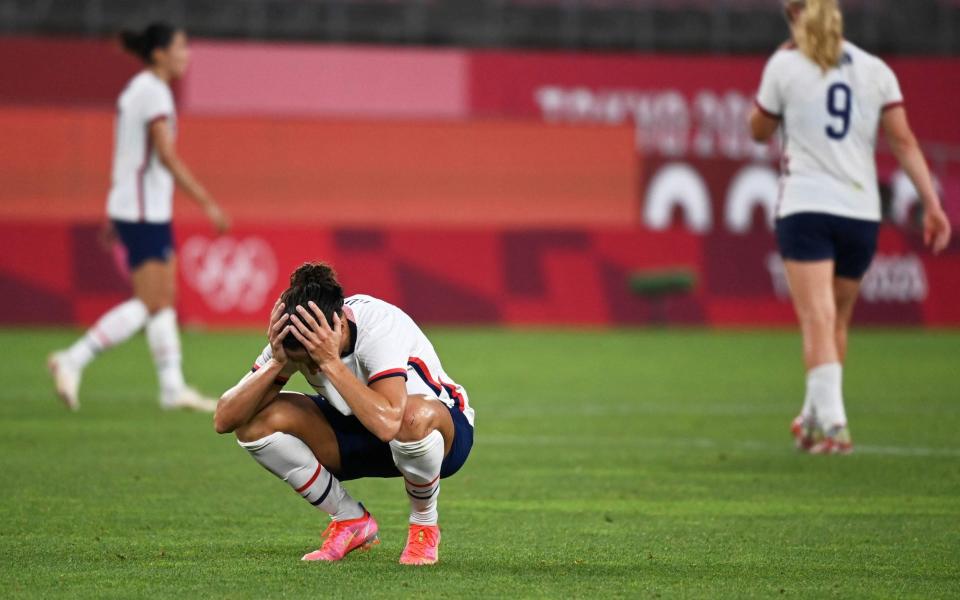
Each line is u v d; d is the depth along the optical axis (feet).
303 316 50.98
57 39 257.96
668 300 219.41
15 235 202.18
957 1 294.25
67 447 91.04
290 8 283.18
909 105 278.26
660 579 52.60
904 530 64.18
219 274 205.67
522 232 217.15
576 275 217.77
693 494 74.95
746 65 277.23
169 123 111.24
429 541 55.57
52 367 111.45
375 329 52.60
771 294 223.10
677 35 291.58
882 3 292.61
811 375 90.84
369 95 268.62
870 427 106.22
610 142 244.22
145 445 92.43
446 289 213.25
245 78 264.31
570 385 137.90
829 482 79.30
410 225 228.43
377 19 286.66
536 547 59.31
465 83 272.10
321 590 49.78
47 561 55.16
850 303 92.89
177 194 229.66
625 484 78.43
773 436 100.63
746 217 262.47
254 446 53.88
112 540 60.03
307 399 55.47
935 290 223.71
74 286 202.90
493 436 100.17
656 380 143.54
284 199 234.58
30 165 227.81
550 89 274.16
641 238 220.23
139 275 111.96
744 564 55.83
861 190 88.38
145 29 111.55
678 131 275.80
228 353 167.43
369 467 56.03
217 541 60.08
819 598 49.42
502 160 241.76
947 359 170.71
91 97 258.57
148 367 158.51
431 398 53.93
